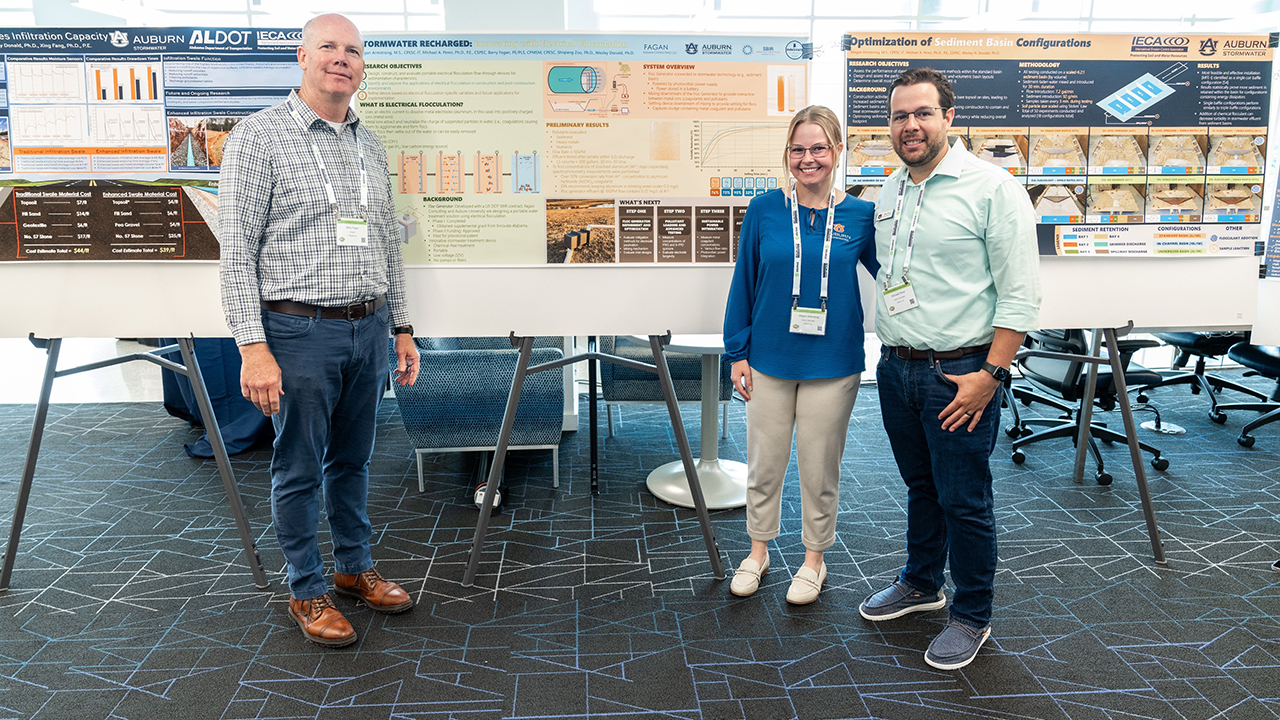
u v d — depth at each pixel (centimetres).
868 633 217
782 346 218
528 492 334
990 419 193
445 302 242
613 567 260
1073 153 247
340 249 200
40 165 229
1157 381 363
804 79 238
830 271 212
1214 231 254
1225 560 261
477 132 235
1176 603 231
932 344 191
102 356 634
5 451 386
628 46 234
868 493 331
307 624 211
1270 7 542
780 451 231
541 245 240
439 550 273
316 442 206
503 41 231
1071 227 250
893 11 573
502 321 244
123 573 253
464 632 217
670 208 240
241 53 226
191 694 187
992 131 244
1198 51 246
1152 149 249
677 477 334
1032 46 242
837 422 221
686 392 405
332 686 191
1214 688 188
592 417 328
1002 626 219
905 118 185
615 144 237
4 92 226
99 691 188
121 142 229
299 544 211
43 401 238
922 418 199
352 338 205
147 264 235
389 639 214
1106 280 255
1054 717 178
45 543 276
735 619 225
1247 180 253
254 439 390
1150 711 180
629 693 189
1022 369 398
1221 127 250
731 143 239
